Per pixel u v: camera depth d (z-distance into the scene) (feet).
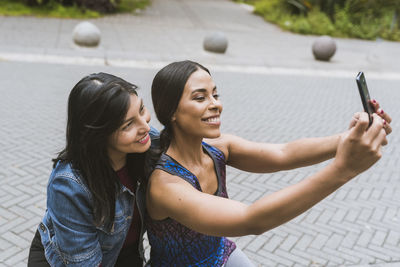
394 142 21.54
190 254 5.27
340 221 13.87
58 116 21.26
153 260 5.62
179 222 4.98
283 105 26.68
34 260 5.16
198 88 4.79
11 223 12.30
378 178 17.33
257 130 21.90
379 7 58.85
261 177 16.52
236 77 32.65
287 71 36.29
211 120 4.90
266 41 48.11
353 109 27.02
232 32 51.57
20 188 14.24
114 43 38.47
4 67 28.68
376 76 37.55
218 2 78.95
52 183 4.63
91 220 4.66
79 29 35.06
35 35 37.93
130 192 4.97
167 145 5.25
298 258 11.82
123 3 60.18
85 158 4.47
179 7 66.69
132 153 5.01
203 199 4.44
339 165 3.57
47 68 29.43
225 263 5.71
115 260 5.23
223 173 5.81
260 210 3.88
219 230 4.24
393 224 13.91
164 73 4.87
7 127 19.27
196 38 45.11
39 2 48.03
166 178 4.92
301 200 3.73
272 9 64.59
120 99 4.28
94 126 4.28
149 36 43.50
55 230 4.68
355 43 52.75
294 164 5.73
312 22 55.72
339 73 37.32
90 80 4.36
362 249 12.41
